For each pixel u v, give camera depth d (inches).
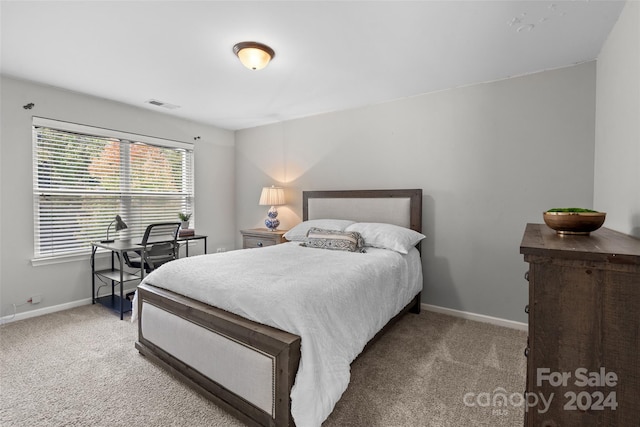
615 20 74.7
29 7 69.7
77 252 130.7
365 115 142.4
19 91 113.5
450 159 121.7
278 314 59.0
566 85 100.7
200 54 93.3
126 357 88.0
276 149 175.0
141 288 87.4
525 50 90.5
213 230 184.7
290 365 53.9
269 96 131.2
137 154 149.9
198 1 67.9
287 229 170.1
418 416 64.3
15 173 114.0
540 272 40.6
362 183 144.2
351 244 110.9
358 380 77.3
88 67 102.6
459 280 121.2
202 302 73.4
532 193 106.8
